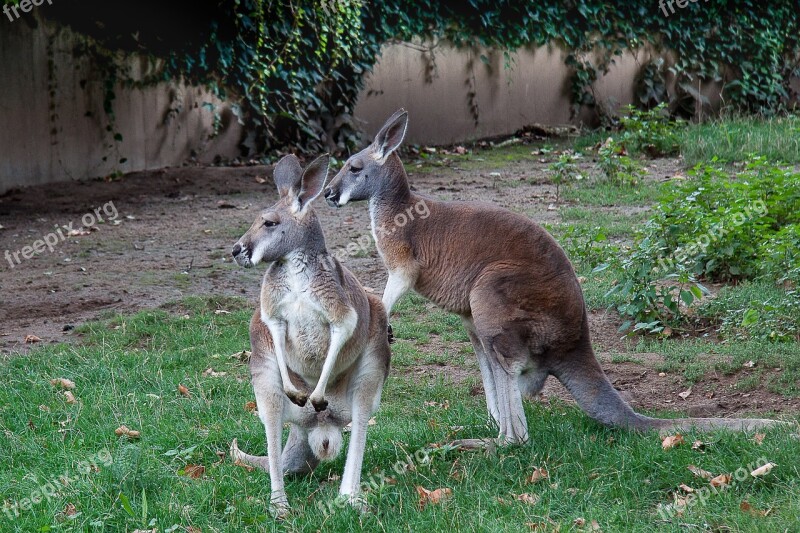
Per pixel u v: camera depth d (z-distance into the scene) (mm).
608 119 23500
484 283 7527
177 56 18797
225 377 9195
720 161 17406
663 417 7812
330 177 18312
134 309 11250
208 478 6992
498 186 16953
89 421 8117
